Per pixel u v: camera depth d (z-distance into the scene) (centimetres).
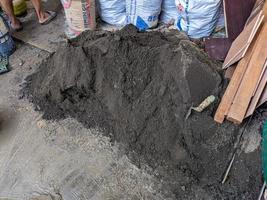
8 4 260
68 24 263
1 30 250
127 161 199
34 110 228
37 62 255
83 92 218
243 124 190
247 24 213
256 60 187
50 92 224
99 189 190
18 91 239
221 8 233
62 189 192
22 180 196
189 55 194
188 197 183
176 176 189
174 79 195
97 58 211
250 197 178
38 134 216
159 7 250
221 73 201
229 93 188
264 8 198
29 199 189
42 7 288
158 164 194
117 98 208
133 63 206
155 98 200
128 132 204
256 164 181
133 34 218
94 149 206
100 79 212
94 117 217
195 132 190
